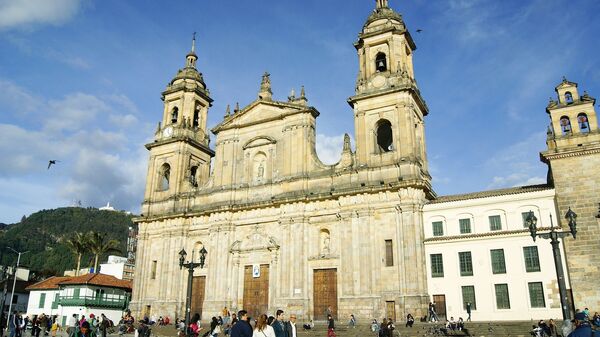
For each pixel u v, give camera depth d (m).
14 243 168.50
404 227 49.06
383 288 48.53
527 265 44.66
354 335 41.72
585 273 42.91
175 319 59.44
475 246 46.94
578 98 49.28
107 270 111.75
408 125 52.72
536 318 43.09
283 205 56.34
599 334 13.99
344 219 52.47
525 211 47.06
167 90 72.19
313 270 53.16
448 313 46.25
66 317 71.50
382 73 56.41
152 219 65.69
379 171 52.41
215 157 64.25
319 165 56.34
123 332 51.94
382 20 59.81
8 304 87.75
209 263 59.78
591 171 45.53
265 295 55.56
